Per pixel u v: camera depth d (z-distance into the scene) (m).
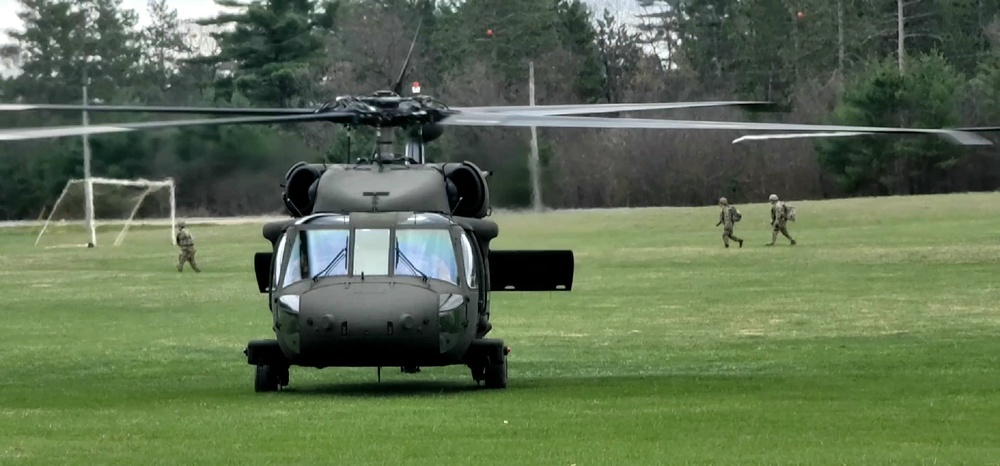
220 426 46.84
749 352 80.25
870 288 126.81
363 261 57.28
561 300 121.75
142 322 107.62
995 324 94.00
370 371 74.50
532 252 64.19
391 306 55.12
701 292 127.38
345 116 56.62
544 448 41.28
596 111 55.81
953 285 127.75
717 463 38.28
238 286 146.50
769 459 39.06
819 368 70.81
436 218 58.66
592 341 88.94
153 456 39.94
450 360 56.66
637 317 105.25
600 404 53.69
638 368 72.81
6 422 48.91
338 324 54.88
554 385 63.00
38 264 194.50
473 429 45.72
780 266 157.50
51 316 113.75
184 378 70.25
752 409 51.59
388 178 60.09
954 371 68.06
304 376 71.44
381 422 47.72
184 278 161.50
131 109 51.00
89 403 56.81
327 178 60.41
